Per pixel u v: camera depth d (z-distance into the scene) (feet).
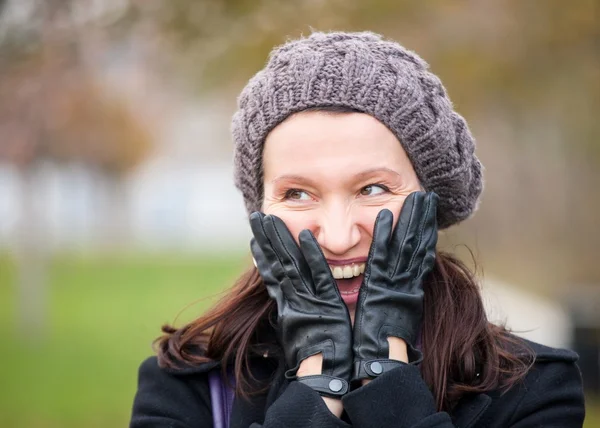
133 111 71.51
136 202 189.98
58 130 50.44
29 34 21.91
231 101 27.50
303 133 7.78
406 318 7.84
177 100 34.17
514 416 8.01
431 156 8.09
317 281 7.86
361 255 8.04
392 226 7.89
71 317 52.49
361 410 7.36
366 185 7.86
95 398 29.07
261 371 8.49
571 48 24.63
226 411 8.29
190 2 20.81
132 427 8.44
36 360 37.68
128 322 49.73
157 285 72.95
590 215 60.13
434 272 8.48
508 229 83.82
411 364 7.66
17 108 36.68
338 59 7.86
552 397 8.06
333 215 7.80
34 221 49.96
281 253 7.99
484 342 8.20
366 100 7.77
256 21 20.94
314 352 7.75
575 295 28.14
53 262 103.86
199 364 8.44
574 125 35.01
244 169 8.40
